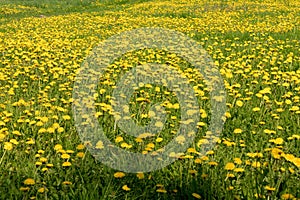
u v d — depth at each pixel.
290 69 8.38
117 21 18.09
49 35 14.16
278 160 3.71
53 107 5.55
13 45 11.46
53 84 7.28
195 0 25.72
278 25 14.95
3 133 4.50
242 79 7.49
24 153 4.16
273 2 24.09
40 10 29.70
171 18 19.19
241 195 3.37
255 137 4.72
